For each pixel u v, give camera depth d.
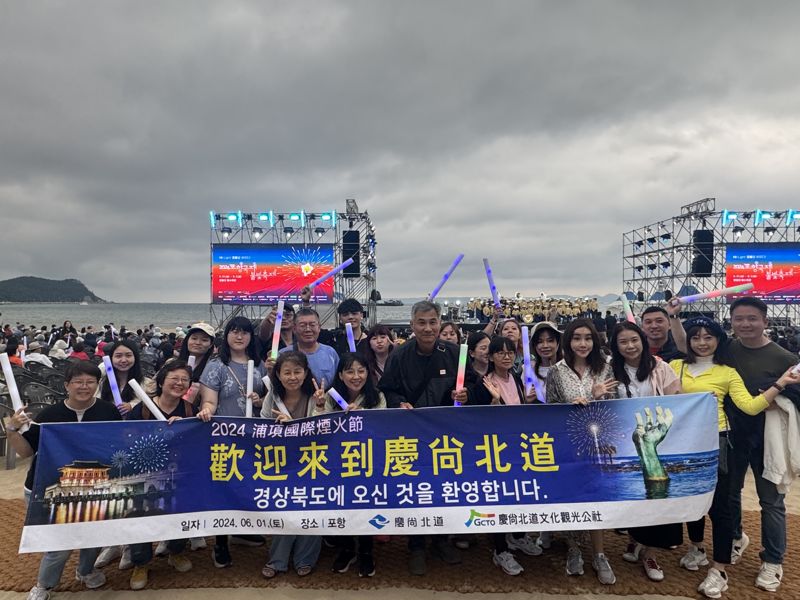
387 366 4.01
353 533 3.39
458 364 3.88
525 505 3.38
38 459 3.29
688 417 3.47
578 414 3.52
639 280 28.27
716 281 23.45
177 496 3.44
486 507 3.39
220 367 4.07
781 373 3.46
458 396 3.61
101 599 3.34
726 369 3.60
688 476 3.41
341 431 3.56
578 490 3.40
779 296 22.23
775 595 3.28
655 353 4.45
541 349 4.30
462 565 3.72
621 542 4.15
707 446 3.44
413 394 3.86
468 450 3.50
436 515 3.39
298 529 3.39
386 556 3.89
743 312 3.58
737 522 3.73
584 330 3.68
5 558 3.91
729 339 3.84
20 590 3.45
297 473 3.50
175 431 3.51
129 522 3.35
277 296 20.94
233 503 3.46
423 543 3.62
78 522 3.29
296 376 3.63
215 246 21.05
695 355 3.74
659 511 3.37
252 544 4.10
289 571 3.65
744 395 3.43
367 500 3.43
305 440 3.54
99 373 3.50
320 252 20.81
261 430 3.55
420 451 3.51
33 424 3.35
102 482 3.36
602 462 3.45
